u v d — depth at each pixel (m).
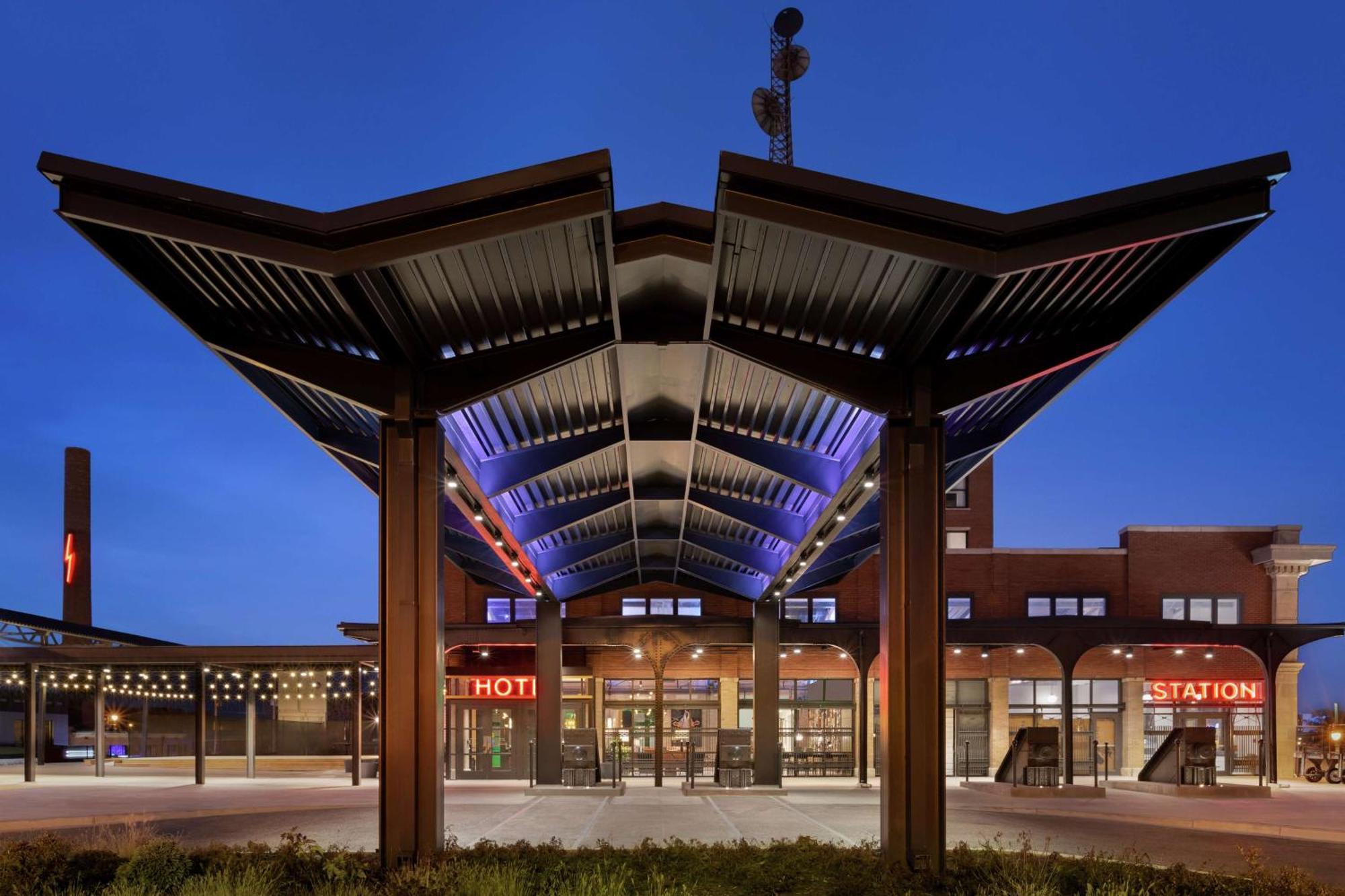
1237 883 10.37
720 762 24.52
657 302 11.59
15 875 10.67
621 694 32.28
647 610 33.34
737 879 10.66
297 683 40.50
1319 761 30.92
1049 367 11.30
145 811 20.22
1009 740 31.98
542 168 8.81
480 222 8.97
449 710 31.23
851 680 32.47
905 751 11.02
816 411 14.33
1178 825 18.56
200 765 28.62
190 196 8.70
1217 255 9.73
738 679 32.28
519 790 26.08
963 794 25.25
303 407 14.58
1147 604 32.81
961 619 30.34
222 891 9.48
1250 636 28.48
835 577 27.92
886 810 11.12
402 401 11.29
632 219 9.73
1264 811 20.66
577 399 14.27
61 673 32.69
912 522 11.31
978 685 32.41
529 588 24.89
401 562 11.20
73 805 21.75
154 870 10.44
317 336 11.39
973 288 9.76
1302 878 10.38
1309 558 32.03
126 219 8.73
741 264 10.34
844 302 10.80
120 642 40.09
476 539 21.27
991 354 11.46
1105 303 10.79
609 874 10.72
